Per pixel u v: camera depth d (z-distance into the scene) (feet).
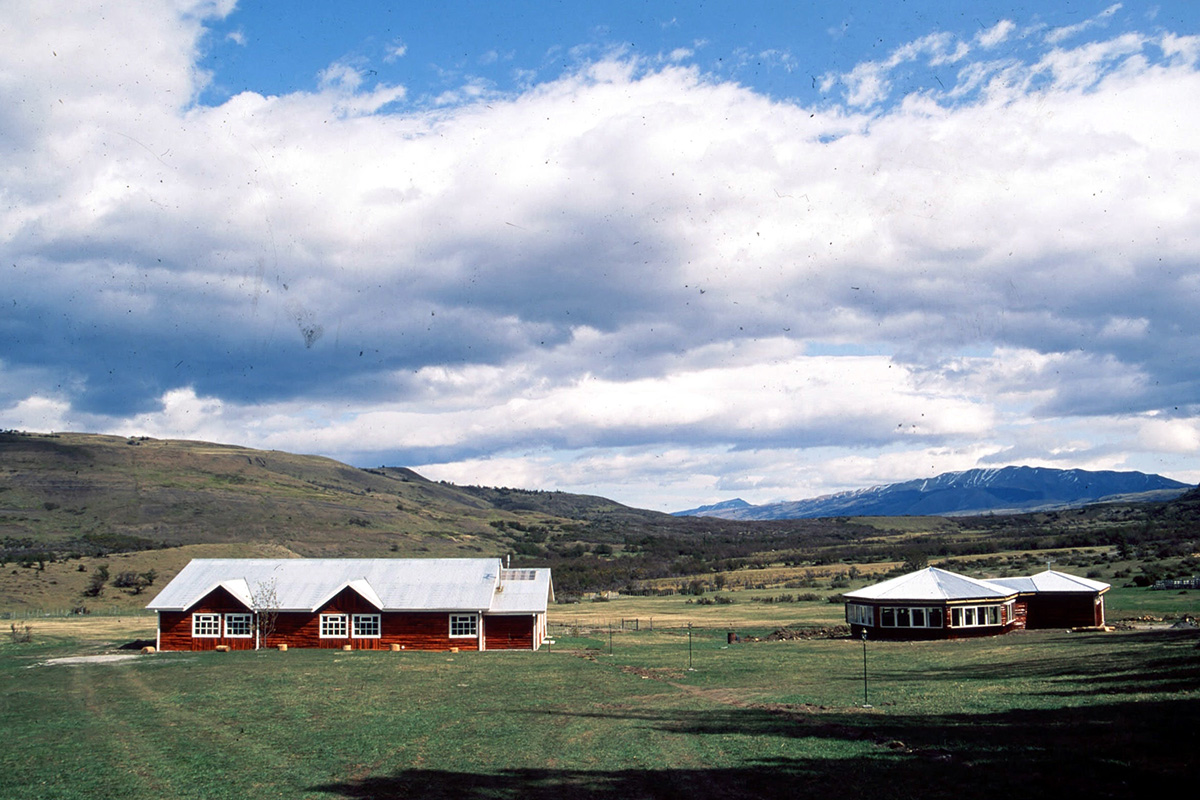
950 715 82.48
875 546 609.83
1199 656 108.99
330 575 201.67
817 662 144.66
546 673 137.49
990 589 196.44
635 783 62.34
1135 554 387.14
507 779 65.26
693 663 148.25
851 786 57.93
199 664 156.87
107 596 330.54
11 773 72.43
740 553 611.88
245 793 63.87
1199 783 51.39
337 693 116.67
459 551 599.57
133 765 74.54
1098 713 76.74
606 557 587.68
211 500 617.62
